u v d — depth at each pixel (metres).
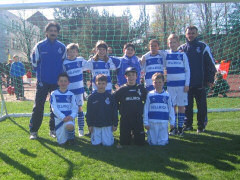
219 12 7.59
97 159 3.29
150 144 3.97
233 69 9.68
